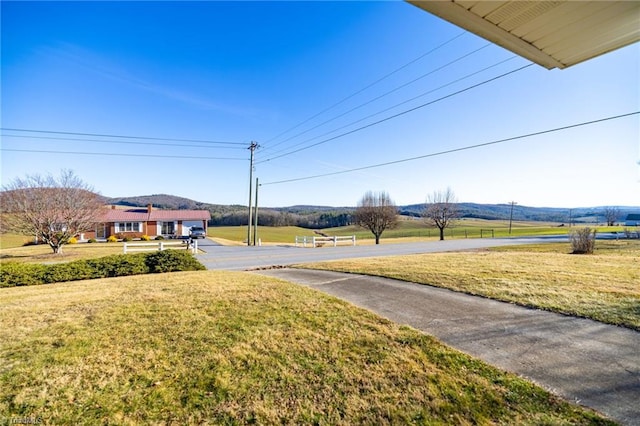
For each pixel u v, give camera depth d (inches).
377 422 95.3
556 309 189.5
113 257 364.5
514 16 83.7
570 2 77.9
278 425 95.3
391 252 667.4
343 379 118.0
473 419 94.8
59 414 99.2
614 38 94.3
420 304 211.2
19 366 126.6
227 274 342.6
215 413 100.3
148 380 118.0
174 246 749.9
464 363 127.4
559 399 102.8
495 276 284.0
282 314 189.2
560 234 1385.3
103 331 162.1
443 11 83.3
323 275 337.1
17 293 249.0
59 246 675.4
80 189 694.5
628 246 629.6
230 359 133.3
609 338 148.3
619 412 96.1
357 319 180.4
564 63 109.4
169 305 206.5
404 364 127.6
